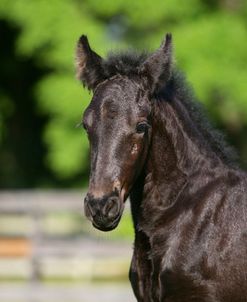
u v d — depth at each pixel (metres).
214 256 6.03
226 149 6.54
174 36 18.00
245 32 18.38
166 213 6.19
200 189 6.23
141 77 6.07
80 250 15.01
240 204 6.20
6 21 22.89
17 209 14.86
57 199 14.90
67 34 18.81
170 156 6.23
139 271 6.32
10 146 24.66
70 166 19.31
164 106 6.24
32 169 24.78
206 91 17.81
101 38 18.56
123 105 5.87
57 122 19.44
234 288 6.02
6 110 23.80
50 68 22.44
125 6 18.73
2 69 23.83
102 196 5.73
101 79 6.20
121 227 16.84
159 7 18.47
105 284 15.38
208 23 18.17
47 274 17.00
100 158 5.79
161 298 6.14
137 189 6.29
